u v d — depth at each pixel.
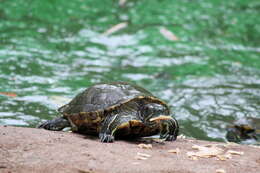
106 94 8.38
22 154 6.20
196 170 6.04
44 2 23.16
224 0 26.48
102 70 16.25
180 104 13.12
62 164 5.87
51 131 8.24
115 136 8.21
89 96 8.64
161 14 23.50
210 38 20.98
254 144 10.39
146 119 7.94
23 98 12.23
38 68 15.48
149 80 15.51
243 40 21.12
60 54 17.56
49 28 20.66
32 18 21.58
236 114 12.45
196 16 23.61
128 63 17.39
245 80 16.02
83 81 14.59
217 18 23.53
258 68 17.66
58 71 15.47
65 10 22.97
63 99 12.41
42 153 6.31
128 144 7.70
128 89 8.52
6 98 12.10
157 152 7.07
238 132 11.05
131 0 25.41
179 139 8.80
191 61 17.94
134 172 5.74
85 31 20.66
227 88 14.96
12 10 22.03
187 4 25.31
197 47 19.62
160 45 19.44
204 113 12.45
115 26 21.36
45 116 10.95
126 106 8.09
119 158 6.38
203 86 15.07
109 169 5.79
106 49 18.78
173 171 5.90
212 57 18.59
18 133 7.40
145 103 8.30
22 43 18.08
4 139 6.87
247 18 23.78
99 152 6.64
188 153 6.99
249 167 6.45
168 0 25.66
